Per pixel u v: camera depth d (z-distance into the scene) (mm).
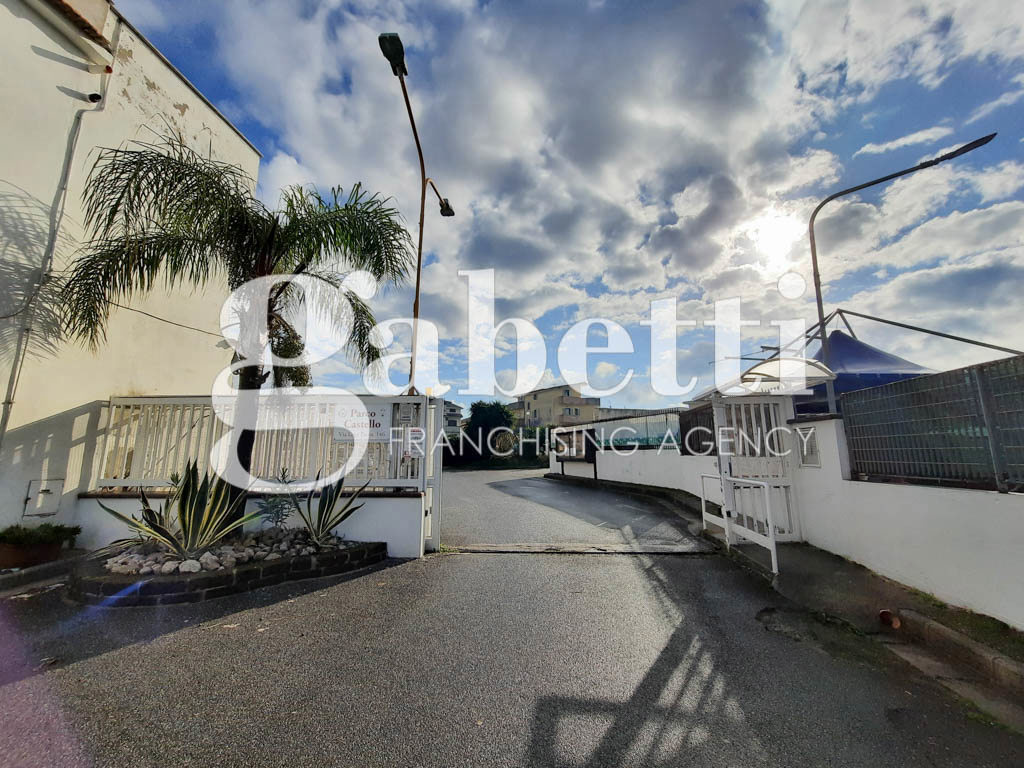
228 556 4496
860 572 4535
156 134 6512
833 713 2406
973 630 3135
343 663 2908
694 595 4219
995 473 3238
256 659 2957
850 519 4879
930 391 3879
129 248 4914
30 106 5086
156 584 3926
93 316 5059
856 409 4859
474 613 3768
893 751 2109
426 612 3781
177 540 4461
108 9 5844
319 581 4594
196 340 7547
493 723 2293
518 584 4516
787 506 6004
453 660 2959
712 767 1999
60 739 2125
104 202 4727
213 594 4078
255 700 2477
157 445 5609
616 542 6344
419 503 5578
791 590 4258
